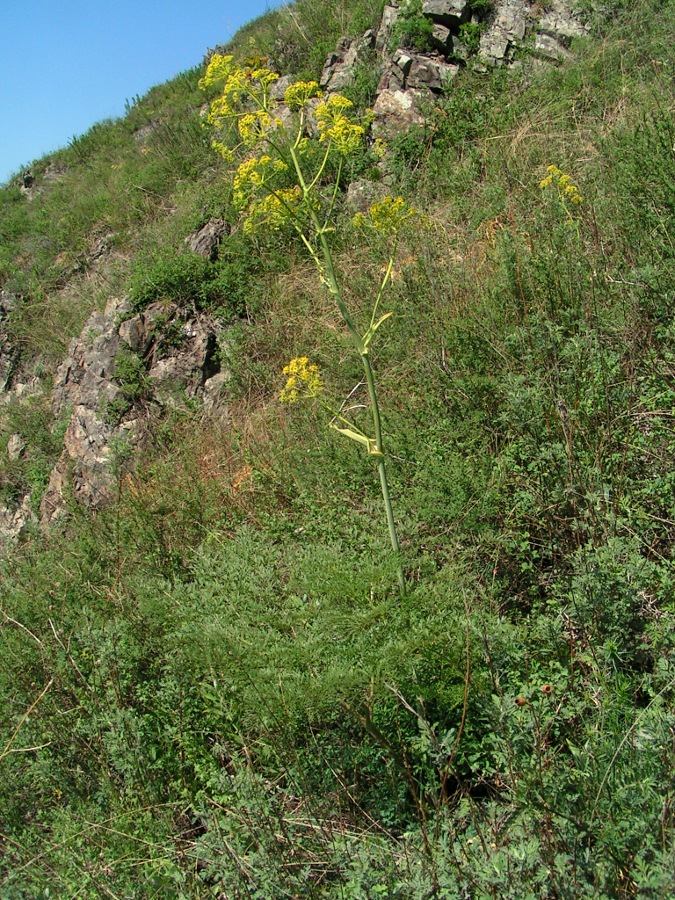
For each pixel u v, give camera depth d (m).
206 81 3.40
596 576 2.74
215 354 7.52
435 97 8.94
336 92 9.80
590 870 1.94
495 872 1.91
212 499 5.04
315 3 12.12
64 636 3.68
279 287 7.52
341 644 2.72
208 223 8.66
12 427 9.60
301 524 4.15
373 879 2.04
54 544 5.67
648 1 8.89
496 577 3.36
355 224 3.40
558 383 3.84
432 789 2.42
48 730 3.24
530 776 2.12
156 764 2.92
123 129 15.43
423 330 5.24
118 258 11.02
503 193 6.57
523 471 3.64
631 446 3.50
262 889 2.16
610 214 5.23
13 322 11.58
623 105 7.02
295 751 2.63
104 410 7.62
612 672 2.68
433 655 2.61
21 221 14.03
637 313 4.14
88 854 2.56
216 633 2.75
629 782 2.10
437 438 4.17
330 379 5.82
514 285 4.84
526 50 8.98
